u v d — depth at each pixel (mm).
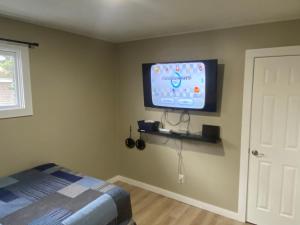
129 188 3545
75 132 3051
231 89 2600
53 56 2699
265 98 2420
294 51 2211
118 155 3783
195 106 2785
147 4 1896
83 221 1628
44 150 2693
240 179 2660
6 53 2318
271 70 2354
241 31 2475
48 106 2691
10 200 1836
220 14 2145
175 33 2904
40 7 1993
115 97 3646
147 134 3391
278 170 2447
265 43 2354
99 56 3301
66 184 2139
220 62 2633
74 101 2998
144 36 3117
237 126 2617
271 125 2424
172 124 3107
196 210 2939
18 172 2424
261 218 2602
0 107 2314
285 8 1960
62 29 2748
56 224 1538
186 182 3090
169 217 2770
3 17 2223
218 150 2783
